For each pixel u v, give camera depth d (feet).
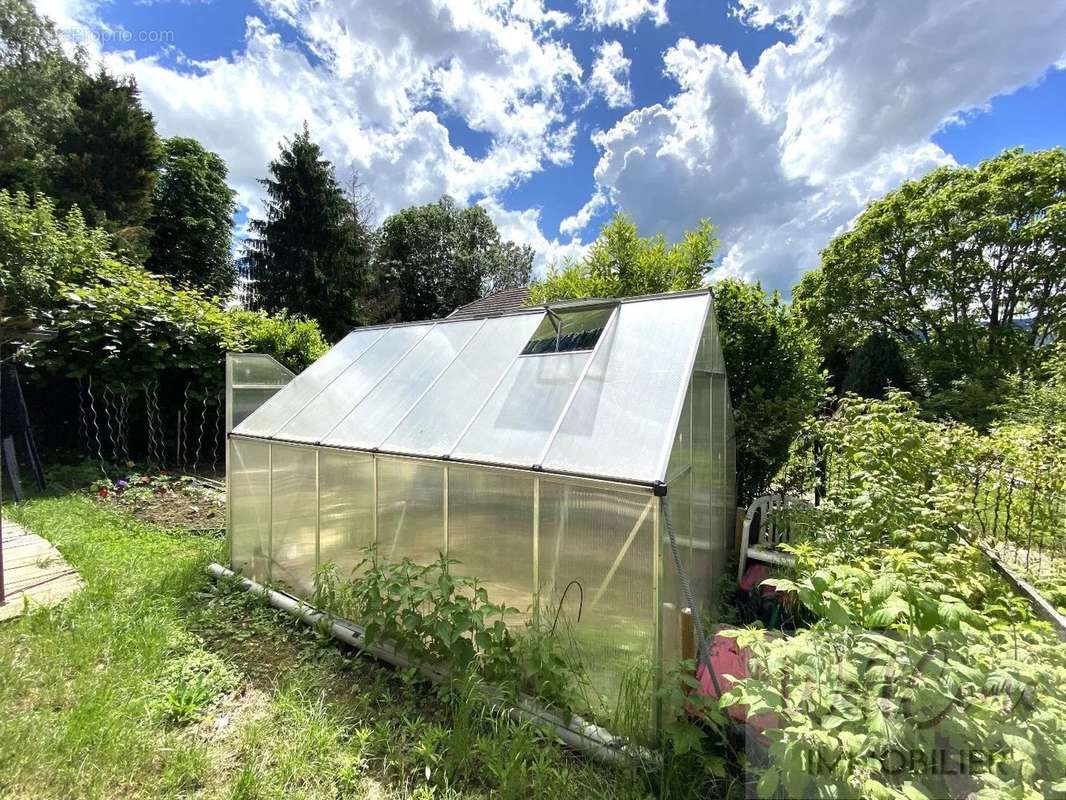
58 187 63.21
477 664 9.70
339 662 11.24
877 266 59.57
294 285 85.92
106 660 10.55
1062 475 14.90
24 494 23.12
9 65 68.13
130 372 29.40
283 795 7.52
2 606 12.34
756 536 17.92
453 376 14.67
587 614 9.28
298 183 86.63
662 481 8.52
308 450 14.03
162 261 78.23
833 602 6.53
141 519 20.90
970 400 44.16
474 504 10.90
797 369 22.77
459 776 8.01
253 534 15.65
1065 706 5.78
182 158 81.97
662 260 28.81
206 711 9.45
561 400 11.66
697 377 12.26
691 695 7.92
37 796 7.31
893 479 12.76
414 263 116.67
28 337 26.55
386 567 11.24
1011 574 12.64
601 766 8.24
